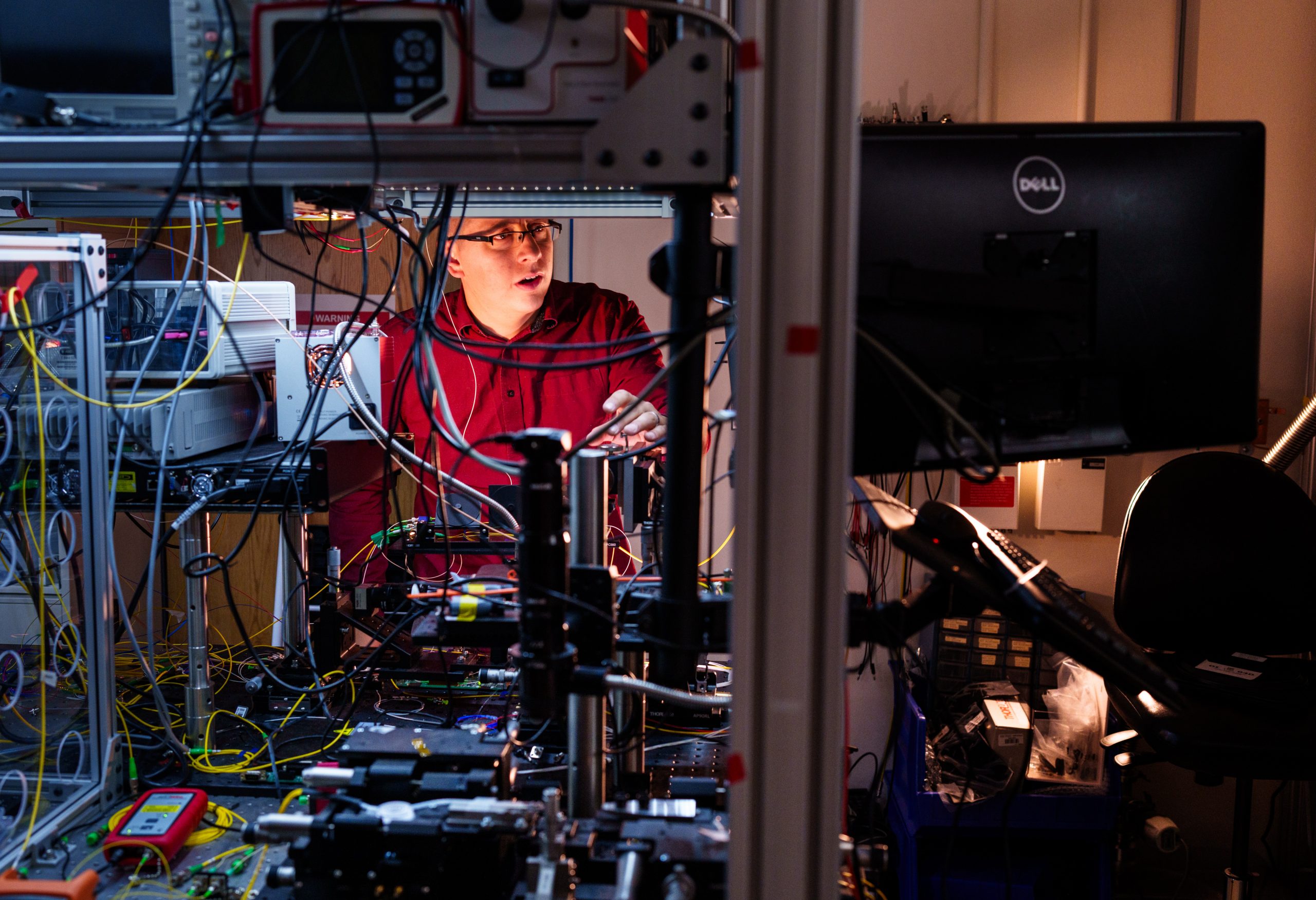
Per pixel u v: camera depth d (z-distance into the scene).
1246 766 2.15
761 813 1.16
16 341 1.87
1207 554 2.48
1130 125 1.38
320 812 1.50
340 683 2.04
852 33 1.09
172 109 1.41
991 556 1.38
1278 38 2.80
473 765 1.49
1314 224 2.83
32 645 2.04
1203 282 1.42
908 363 1.33
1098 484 2.89
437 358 3.11
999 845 2.64
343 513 2.55
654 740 1.90
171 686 2.37
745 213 1.09
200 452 2.32
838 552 1.13
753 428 1.11
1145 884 2.90
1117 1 2.83
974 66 2.90
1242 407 1.46
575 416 3.15
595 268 3.14
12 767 1.94
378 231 3.06
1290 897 2.83
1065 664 2.63
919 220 1.32
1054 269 1.36
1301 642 2.49
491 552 2.08
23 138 1.36
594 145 1.23
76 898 1.36
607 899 1.27
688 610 1.34
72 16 1.39
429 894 1.33
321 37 1.30
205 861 1.63
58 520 2.01
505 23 1.28
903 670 1.86
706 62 1.21
